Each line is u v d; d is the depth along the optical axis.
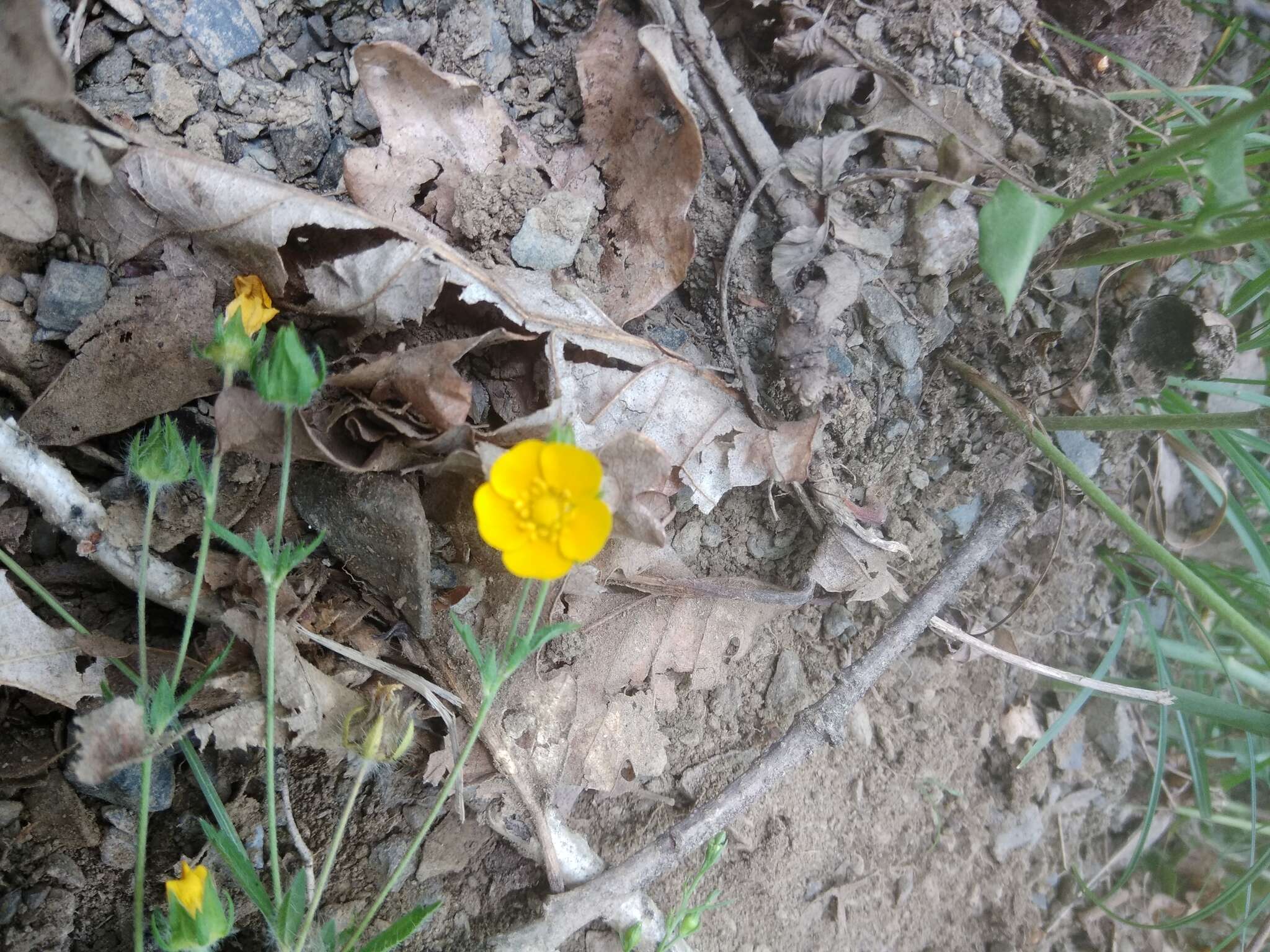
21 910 0.14
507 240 0.15
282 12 0.15
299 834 0.15
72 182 0.13
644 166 0.16
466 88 0.15
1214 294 0.19
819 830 0.19
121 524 0.14
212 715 0.14
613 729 0.16
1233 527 0.21
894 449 0.18
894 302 0.17
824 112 0.16
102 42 0.14
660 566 0.16
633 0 0.16
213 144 0.15
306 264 0.15
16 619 0.13
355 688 0.15
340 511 0.14
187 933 0.12
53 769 0.14
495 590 0.15
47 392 0.14
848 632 0.19
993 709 0.22
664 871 0.16
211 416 0.15
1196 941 0.22
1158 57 0.18
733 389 0.16
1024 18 0.17
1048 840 0.22
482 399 0.15
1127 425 0.18
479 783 0.16
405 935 0.13
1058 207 0.16
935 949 0.20
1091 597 0.22
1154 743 0.23
